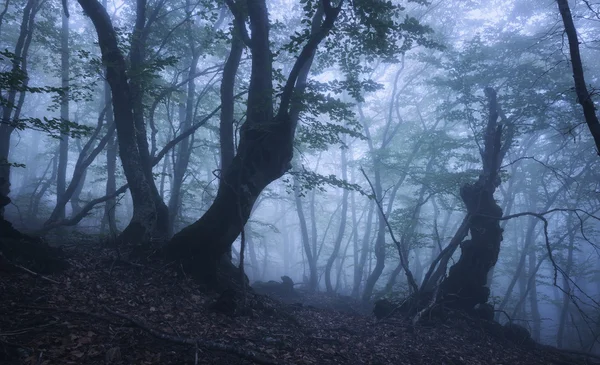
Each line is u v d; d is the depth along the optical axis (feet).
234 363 21.49
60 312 22.43
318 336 31.94
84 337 20.07
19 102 48.34
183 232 34.99
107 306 25.64
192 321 27.14
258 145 34.50
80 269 30.45
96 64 46.55
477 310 45.70
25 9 54.60
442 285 47.09
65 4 46.91
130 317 23.59
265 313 35.17
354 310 63.36
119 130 40.57
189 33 56.70
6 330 18.90
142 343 21.21
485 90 51.06
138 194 40.19
